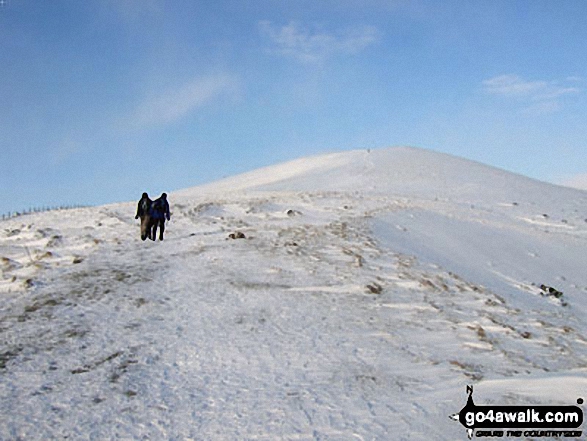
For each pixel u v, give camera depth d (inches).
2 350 359.3
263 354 357.1
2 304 470.6
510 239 1085.1
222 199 1449.3
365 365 341.4
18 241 885.2
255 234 862.5
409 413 266.7
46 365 336.5
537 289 735.7
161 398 288.8
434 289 597.3
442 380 320.5
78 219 1127.6
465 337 428.5
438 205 1449.3
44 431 252.2
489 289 668.7
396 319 466.0
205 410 273.1
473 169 2316.7
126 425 258.2
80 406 279.3
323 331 412.8
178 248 756.0
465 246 940.6
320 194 1510.8
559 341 473.4
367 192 1806.1
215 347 370.6
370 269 653.3
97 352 360.5
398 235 928.3
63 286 534.3
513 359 385.1
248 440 240.4
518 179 2210.9
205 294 516.1
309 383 308.2
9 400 285.4
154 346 372.8
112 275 584.1
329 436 242.2
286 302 494.6
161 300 492.1
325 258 695.7
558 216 1583.4
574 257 1042.1
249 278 584.7
